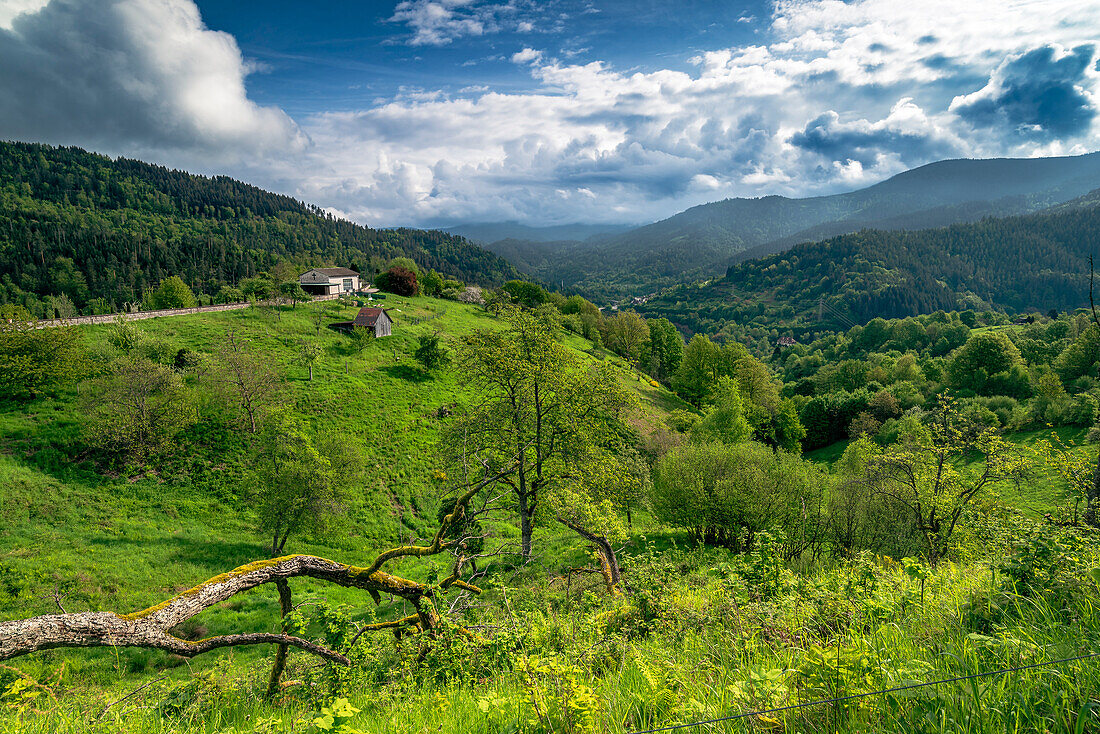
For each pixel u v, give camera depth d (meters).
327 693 5.82
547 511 25.52
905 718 2.65
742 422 52.09
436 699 4.57
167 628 4.51
